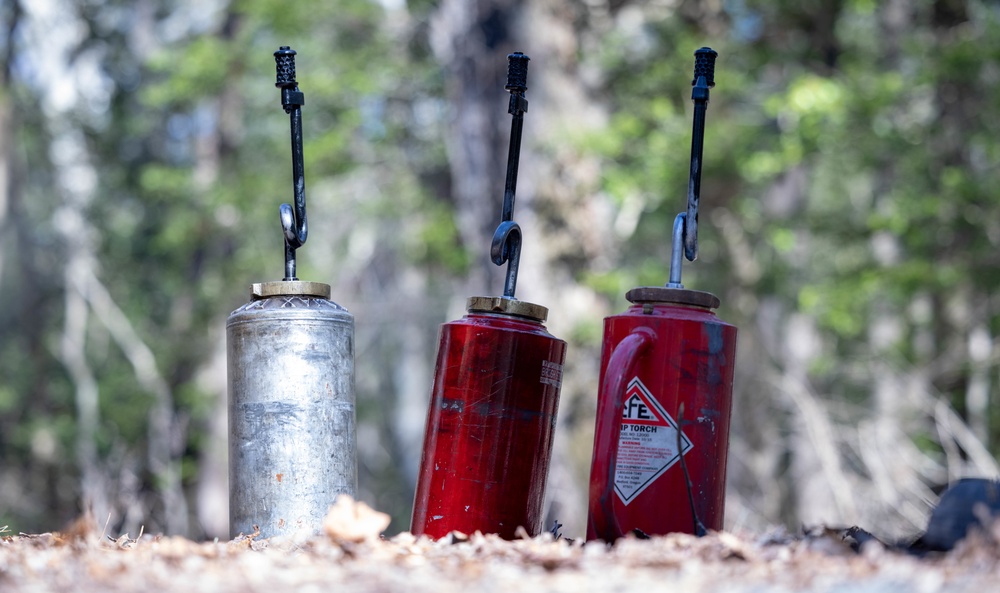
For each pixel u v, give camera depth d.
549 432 3.72
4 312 25.59
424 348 27.08
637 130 15.59
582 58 15.20
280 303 3.74
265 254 23.16
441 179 19.89
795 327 19.50
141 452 20.33
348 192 20.33
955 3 17.52
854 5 16.75
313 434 3.68
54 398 24.70
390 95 19.44
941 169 16.52
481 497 3.60
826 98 14.98
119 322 23.80
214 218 21.19
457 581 2.74
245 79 21.42
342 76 18.73
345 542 3.26
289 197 19.86
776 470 17.05
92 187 25.52
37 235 25.95
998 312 16.08
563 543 3.37
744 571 2.78
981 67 15.52
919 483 13.31
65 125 25.75
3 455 22.67
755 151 17.05
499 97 14.48
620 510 3.49
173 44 25.66
